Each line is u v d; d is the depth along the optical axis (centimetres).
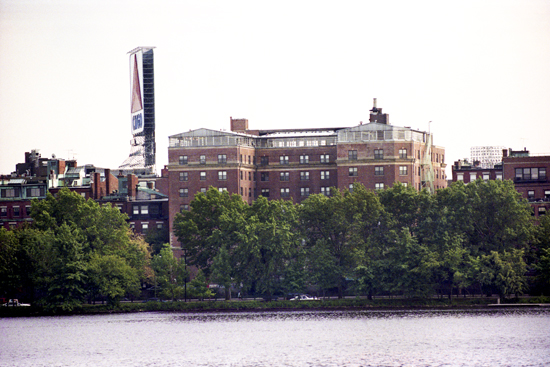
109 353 18062
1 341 19462
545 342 18100
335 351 17700
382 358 17062
